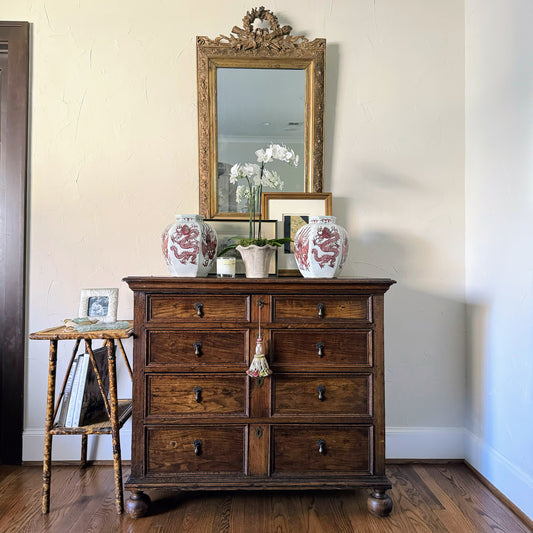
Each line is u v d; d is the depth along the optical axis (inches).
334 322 65.0
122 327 67.5
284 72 82.7
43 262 81.8
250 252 70.6
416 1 84.8
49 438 64.6
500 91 73.0
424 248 84.5
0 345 81.7
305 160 82.7
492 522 62.9
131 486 62.4
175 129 83.1
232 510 65.7
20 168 81.0
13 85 81.3
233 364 64.3
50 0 82.4
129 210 82.7
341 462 64.7
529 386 64.4
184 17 83.4
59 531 60.0
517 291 68.1
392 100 84.6
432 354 84.0
